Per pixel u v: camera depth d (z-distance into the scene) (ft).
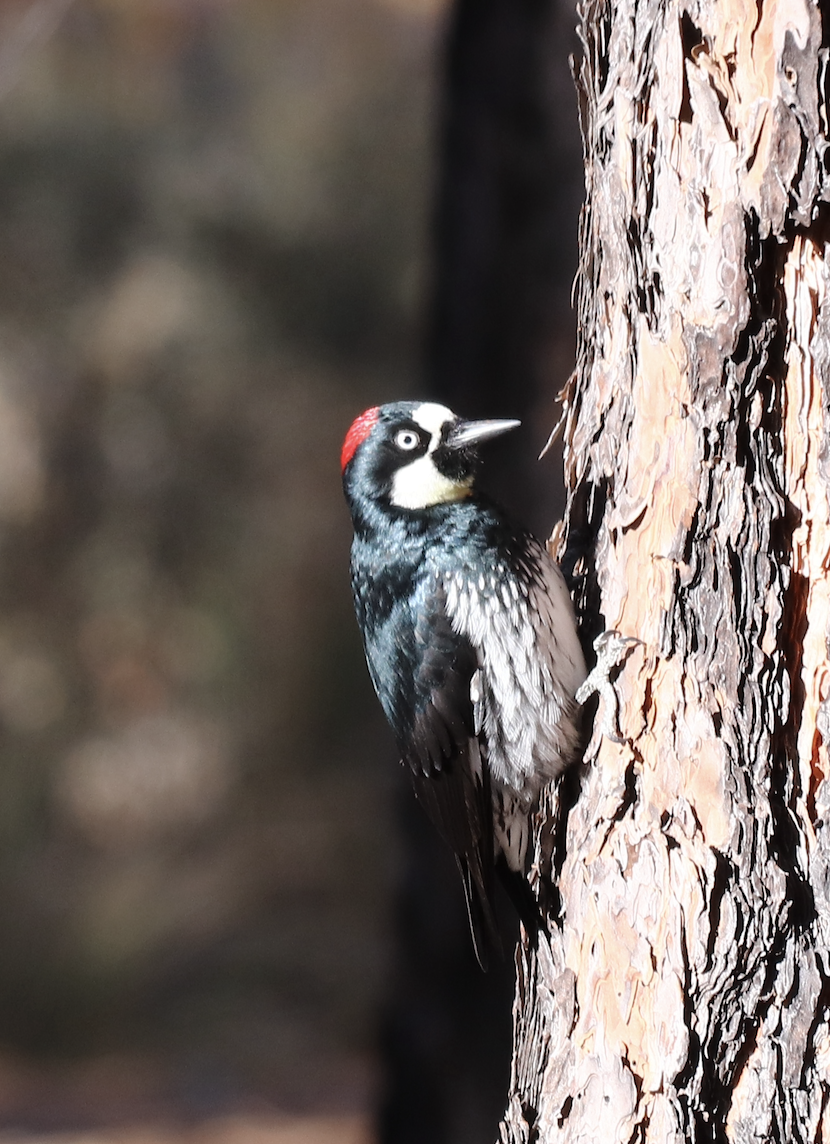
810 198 19.44
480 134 38.04
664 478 21.53
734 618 20.53
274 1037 88.17
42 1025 89.56
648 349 21.79
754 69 19.84
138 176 102.12
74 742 102.73
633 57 21.81
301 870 100.78
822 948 19.89
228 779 104.68
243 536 103.96
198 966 93.81
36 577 100.89
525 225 37.78
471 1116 37.50
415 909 38.58
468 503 26.91
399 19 108.47
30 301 100.01
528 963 24.79
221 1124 73.77
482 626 26.08
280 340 103.24
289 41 107.34
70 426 100.01
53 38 102.22
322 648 105.40
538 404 37.65
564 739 24.30
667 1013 20.95
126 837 102.27
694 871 20.88
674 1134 20.75
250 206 102.73
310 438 103.60
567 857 23.21
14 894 96.53
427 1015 38.14
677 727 21.20
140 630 102.37
